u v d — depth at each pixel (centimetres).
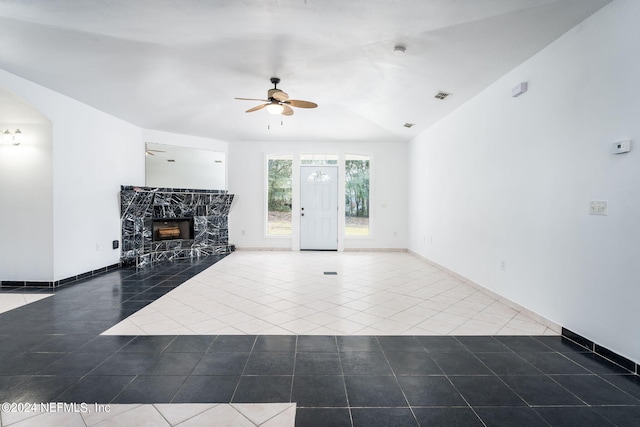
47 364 227
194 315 324
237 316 322
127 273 508
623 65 224
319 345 260
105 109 499
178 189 666
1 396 190
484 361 235
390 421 170
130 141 581
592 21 249
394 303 366
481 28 272
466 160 457
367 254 711
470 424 168
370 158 752
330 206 757
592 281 250
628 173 221
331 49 319
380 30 281
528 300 325
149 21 271
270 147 743
